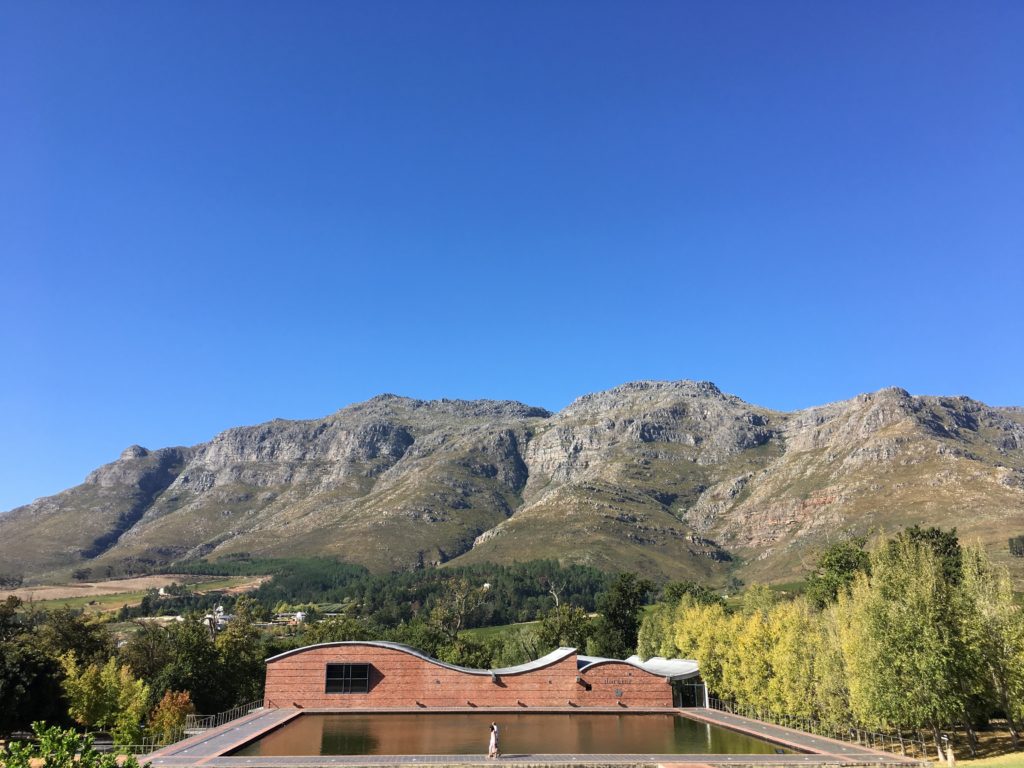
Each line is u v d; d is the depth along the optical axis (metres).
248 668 106.25
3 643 78.00
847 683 58.31
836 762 48.34
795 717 67.50
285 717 75.38
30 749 18.64
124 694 78.31
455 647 123.50
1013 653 54.34
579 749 56.72
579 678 87.12
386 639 139.88
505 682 86.50
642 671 87.81
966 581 60.44
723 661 81.00
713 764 47.50
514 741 61.09
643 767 47.31
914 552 60.16
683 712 81.12
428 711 82.69
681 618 111.88
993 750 53.31
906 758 49.66
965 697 49.88
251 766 46.59
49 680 75.44
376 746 58.31
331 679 85.44
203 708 94.62
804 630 67.75
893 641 51.44
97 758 19.08
